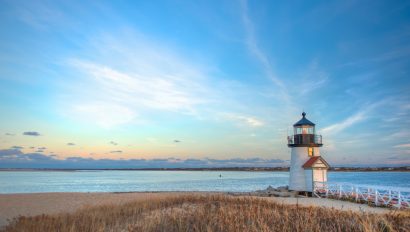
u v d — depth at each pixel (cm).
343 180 10888
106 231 1318
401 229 1140
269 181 10281
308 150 3809
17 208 2827
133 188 6756
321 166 3659
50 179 11950
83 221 1493
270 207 1834
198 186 7419
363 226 1113
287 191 3997
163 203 2164
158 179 12131
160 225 1294
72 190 6184
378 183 8562
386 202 2466
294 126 3925
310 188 3644
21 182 9356
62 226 1441
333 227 1200
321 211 1567
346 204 2669
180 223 1273
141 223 1359
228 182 9506
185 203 2108
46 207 2878
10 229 1532
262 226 1191
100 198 3572
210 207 1795
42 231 1398
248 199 2309
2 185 7700
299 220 1274
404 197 2542
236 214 1457
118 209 1944
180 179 12131
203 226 1257
